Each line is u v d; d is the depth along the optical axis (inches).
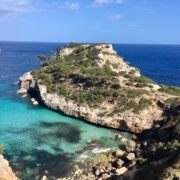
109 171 2085.4
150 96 3235.7
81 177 2031.3
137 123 2967.5
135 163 2098.9
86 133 2967.5
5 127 3068.4
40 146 2591.0
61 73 4065.0
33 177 2011.6
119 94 3294.8
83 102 3417.8
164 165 1800.0
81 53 5147.6
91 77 3646.7
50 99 3762.3
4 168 1823.3
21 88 4881.9
